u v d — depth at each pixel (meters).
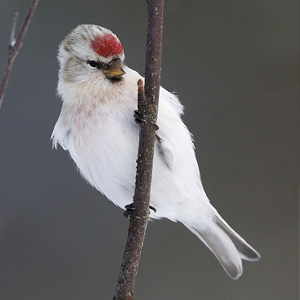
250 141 8.52
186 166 5.76
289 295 7.97
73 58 5.59
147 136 4.50
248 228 8.31
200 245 8.16
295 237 8.24
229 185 8.41
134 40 8.75
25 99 8.37
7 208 7.95
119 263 7.89
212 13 8.78
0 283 7.62
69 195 8.08
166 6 8.75
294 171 8.45
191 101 8.55
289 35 8.70
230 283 8.05
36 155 8.17
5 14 8.67
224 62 8.70
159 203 6.02
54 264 7.79
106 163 5.55
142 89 4.42
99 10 8.81
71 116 5.60
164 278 8.00
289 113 8.57
